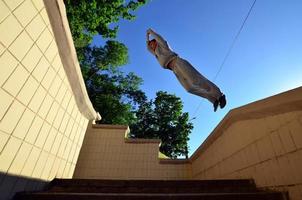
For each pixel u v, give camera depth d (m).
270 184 2.47
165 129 23.72
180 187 2.83
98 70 16.08
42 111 2.44
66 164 3.38
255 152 2.86
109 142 6.38
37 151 2.43
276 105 2.27
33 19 2.06
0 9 1.63
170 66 2.76
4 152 1.86
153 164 6.23
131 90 17.38
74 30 9.00
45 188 2.70
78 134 3.73
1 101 1.75
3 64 1.73
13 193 2.03
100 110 12.56
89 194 2.15
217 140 4.36
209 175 4.81
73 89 3.20
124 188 2.68
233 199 2.14
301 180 1.98
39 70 2.27
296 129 2.08
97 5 8.96
